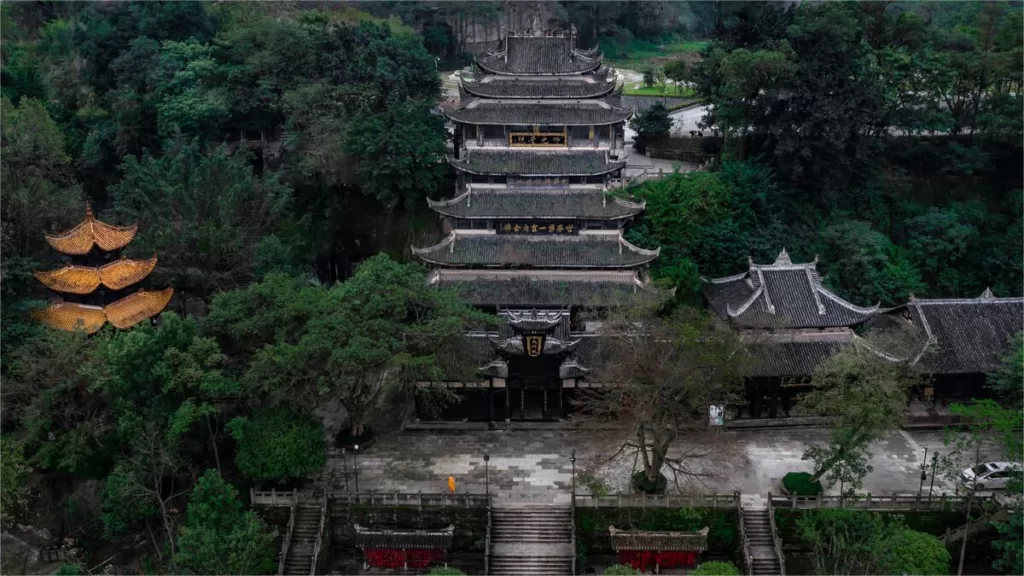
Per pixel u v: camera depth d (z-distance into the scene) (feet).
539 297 245.65
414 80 320.50
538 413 234.38
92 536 198.70
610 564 194.70
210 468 203.41
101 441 197.47
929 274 300.40
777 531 193.47
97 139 330.34
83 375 194.29
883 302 275.39
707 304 262.67
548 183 256.73
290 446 193.26
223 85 329.31
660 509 195.31
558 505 197.06
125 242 230.07
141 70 334.65
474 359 219.20
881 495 199.00
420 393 223.10
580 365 223.30
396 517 197.77
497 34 524.93
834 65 293.43
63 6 461.37
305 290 215.92
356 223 312.50
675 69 337.72
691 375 193.67
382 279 212.43
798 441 222.28
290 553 191.21
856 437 196.13
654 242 273.13
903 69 311.47
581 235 254.06
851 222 290.97
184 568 173.78
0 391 196.54
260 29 336.49
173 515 201.26
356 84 305.94
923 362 229.04
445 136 306.96
